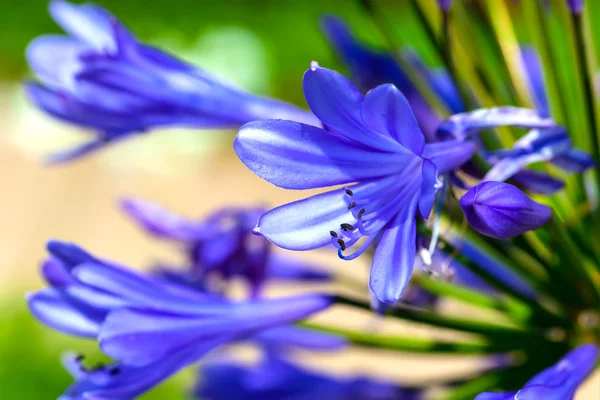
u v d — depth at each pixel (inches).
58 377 20.4
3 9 39.1
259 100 10.6
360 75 10.6
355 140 8.5
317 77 8.1
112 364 9.3
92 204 28.6
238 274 11.1
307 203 8.5
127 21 40.3
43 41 10.8
